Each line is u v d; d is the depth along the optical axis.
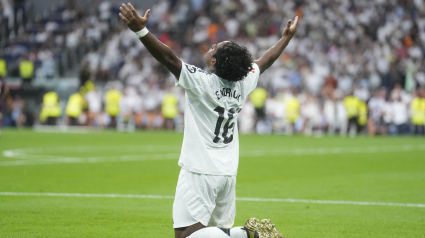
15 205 25.38
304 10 118.00
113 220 22.44
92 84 101.06
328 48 111.56
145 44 14.43
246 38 113.25
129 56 113.12
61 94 105.62
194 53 112.06
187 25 120.19
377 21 116.69
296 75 103.00
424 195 29.72
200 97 14.96
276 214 24.28
